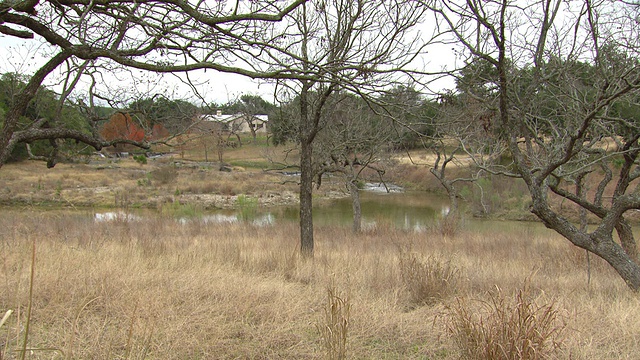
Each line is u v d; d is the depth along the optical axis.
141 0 3.01
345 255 8.47
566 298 5.04
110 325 3.87
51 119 4.61
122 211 21.92
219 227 15.85
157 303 4.21
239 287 5.16
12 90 4.32
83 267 5.49
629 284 5.62
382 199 30.02
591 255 8.97
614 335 4.01
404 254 7.13
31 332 3.69
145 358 3.27
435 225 17.12
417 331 4.14
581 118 6.26
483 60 5.20
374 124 14.52
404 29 4.65
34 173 32.19
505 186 25.86
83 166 37.50
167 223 16.27
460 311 3.61
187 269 6.09
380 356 3.66
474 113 6.15
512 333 3.20
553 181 7.31
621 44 5.13
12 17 3.18
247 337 3.82
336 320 3.48
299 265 7.05
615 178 18.94
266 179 37.00
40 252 6.18
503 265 8.05
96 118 4.32
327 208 26.61
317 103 9.07
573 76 6.09
